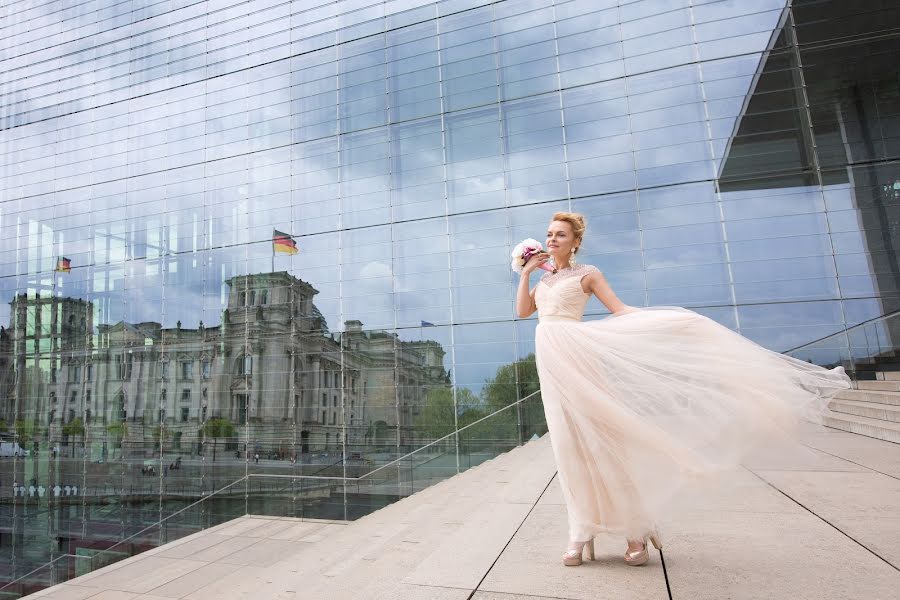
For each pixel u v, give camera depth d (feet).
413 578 7.63
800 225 43.96
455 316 53.72
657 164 48.73
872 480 12.99
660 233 47.62
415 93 59.41
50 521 68.49
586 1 53.78
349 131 61.87
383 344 56.08
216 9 71.72
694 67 49.03
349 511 42.60
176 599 28.60
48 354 73.82
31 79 82.38
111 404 68.69
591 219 50.06
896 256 41.16
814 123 44.88
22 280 77.30
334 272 59.72
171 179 70.49
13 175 80.69
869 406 24.67
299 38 66.49
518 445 29.32
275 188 64.54
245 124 67.62
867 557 7.30
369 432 54.90
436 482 28.45
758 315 43.73
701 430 7.31
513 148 54.19
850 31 44.96
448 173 56.44
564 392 7.75
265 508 51.42
